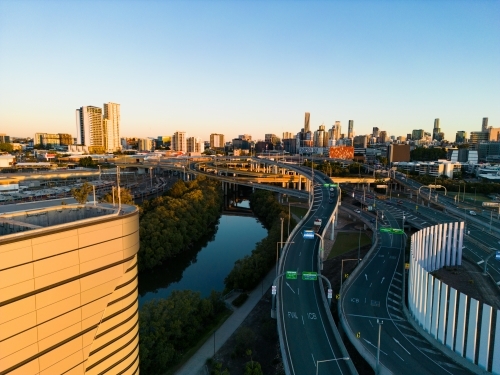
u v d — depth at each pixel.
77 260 41.62
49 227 38.84
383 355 76.44
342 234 181.12
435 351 78.81
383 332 86.69
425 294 85.94
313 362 73.06
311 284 109.69
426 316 85.31
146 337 77.94
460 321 75.12
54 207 52.12
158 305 88.69
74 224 40.94
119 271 47.41
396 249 147.12
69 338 41.59
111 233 45.62
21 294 36.28
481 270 131.50
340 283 118.00
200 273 141.00
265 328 90.81
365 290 109.69
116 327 48.16
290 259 126.56
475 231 175.38
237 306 106.88
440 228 131.00
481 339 70.38
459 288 116.12
